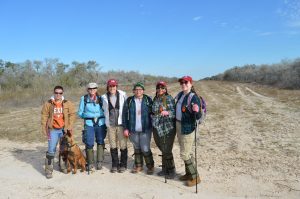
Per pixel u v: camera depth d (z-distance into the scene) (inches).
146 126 180.7
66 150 188.1
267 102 601.9
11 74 1013.8
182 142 165.9
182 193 158.2
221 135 295.7
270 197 151.7
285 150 232.2
